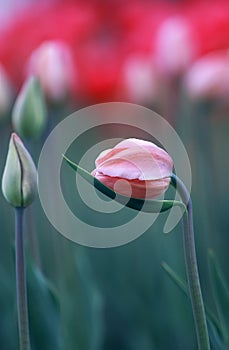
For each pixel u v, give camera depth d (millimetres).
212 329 1259
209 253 1271
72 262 1644
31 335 1407
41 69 1632
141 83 1906
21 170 1184
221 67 1742
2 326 1742
